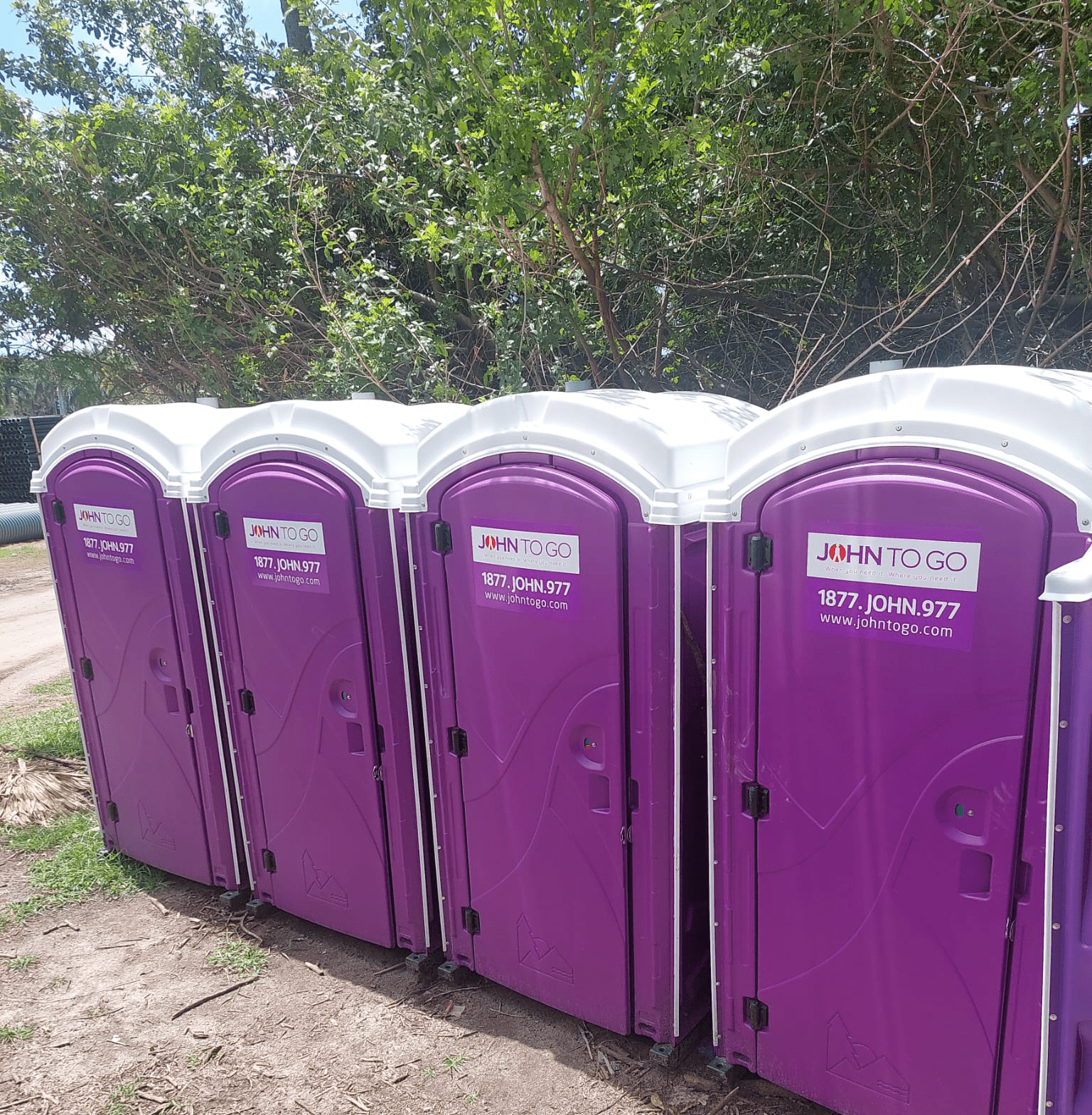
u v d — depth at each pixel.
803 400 2.22
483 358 6.77
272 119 7.48
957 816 2.10
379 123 5.53
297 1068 2.90
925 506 2.00
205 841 3.84
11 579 12.55
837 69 4.39
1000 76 4.31
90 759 4.22
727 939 2.61
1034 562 1.87
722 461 2.65
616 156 4.22
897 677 2.12
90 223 7.69
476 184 4.26
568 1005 2.95
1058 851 1.67
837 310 5.36
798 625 2.27
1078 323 4.86
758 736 2.41
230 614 3.50
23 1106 2.79
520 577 2.73
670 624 2.50
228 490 3.37
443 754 3.10
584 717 2.69
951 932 2.14
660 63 4.07
